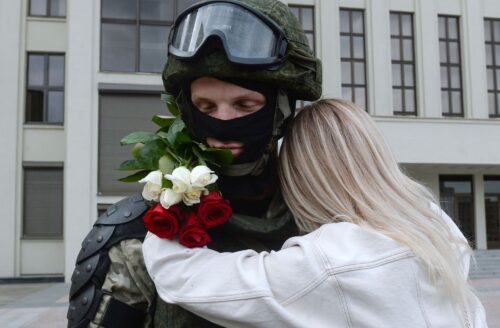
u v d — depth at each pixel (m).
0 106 15.43
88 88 14.23
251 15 1.16
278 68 1.16
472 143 16.83
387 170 1.26
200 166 1.12
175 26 1.24
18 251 15.02
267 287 1.02
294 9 17.47
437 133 16.67
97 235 1.24
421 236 1.12
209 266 1.06
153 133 1.27
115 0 14.70
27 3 16.06
